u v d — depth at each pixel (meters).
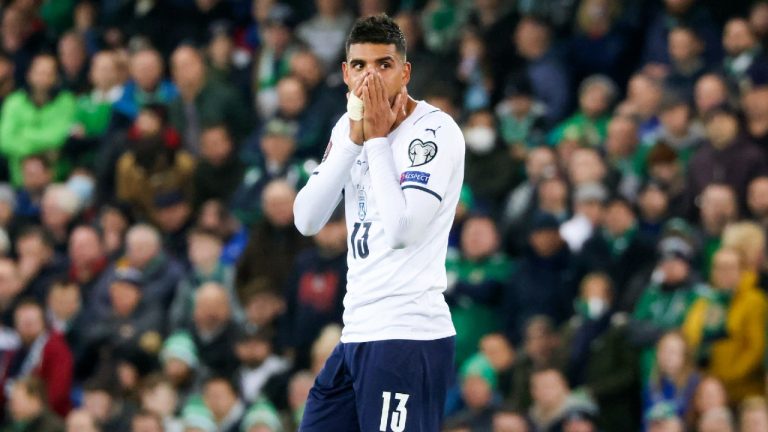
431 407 22.92
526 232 49.66
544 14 59.88
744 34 53.16
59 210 58.69
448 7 60.94
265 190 54.12
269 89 61.31
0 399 52.22
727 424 41.19
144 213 57.69
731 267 43.69
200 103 60.53
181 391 48.31
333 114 56.34
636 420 44.09
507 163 52.44
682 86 53.78
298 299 49.31
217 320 49.09
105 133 60.75
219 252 52.19
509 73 57.84
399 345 22.53
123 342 50.88
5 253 58.88
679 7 55.97
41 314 52.50
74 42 65.94
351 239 23.22
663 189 49.47
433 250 22.88
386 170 22.44
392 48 22.75
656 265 46.38
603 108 54.03
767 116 49.22
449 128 22.94
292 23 63.25
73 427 46.72
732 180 48.09
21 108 64.38
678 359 42.56
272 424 45.38
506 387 45.47
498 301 48.59
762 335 43.38
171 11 66.31
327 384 23.38
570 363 45.06
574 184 49.62
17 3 68.88
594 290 45.84
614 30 57.34
